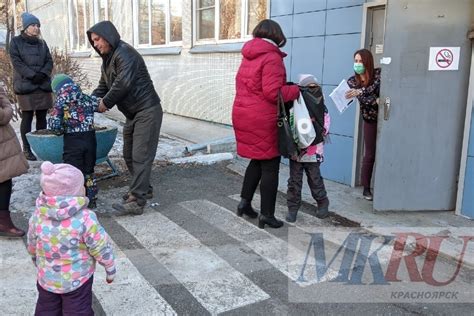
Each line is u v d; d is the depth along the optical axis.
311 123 4.28
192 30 10.65
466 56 4.77
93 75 16.25
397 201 4.96
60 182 2.57
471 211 4.82
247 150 4.38
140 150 4.90
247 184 4.75
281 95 4.15
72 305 2.72
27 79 6.84
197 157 7.24
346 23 5.71
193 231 4.59
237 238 4.43
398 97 4.72
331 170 6.21
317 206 5.00
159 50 11.98
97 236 2.67
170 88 11.77
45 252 2.64
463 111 4.87
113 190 5.87
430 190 5.00
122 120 11.05
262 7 8.71
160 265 3.89
